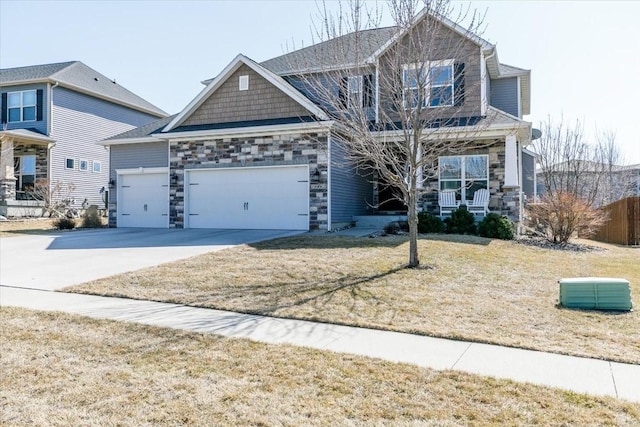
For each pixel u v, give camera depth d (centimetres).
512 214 1509
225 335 544
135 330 565
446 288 766
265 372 430
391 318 609
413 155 913
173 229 1669
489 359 462
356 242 1209
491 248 1170
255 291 759
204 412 354
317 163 1488
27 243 1355
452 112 1430
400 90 923
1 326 587
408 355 476
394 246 1145
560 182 2469
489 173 1538
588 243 1523
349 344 512
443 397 374
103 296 754
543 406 357
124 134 1997
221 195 1634
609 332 545
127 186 1922
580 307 655
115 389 397
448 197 1566
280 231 1497
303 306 669
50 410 362
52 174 2397
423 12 943
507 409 352
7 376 428
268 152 1555
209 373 430
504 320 598
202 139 1656
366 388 393
